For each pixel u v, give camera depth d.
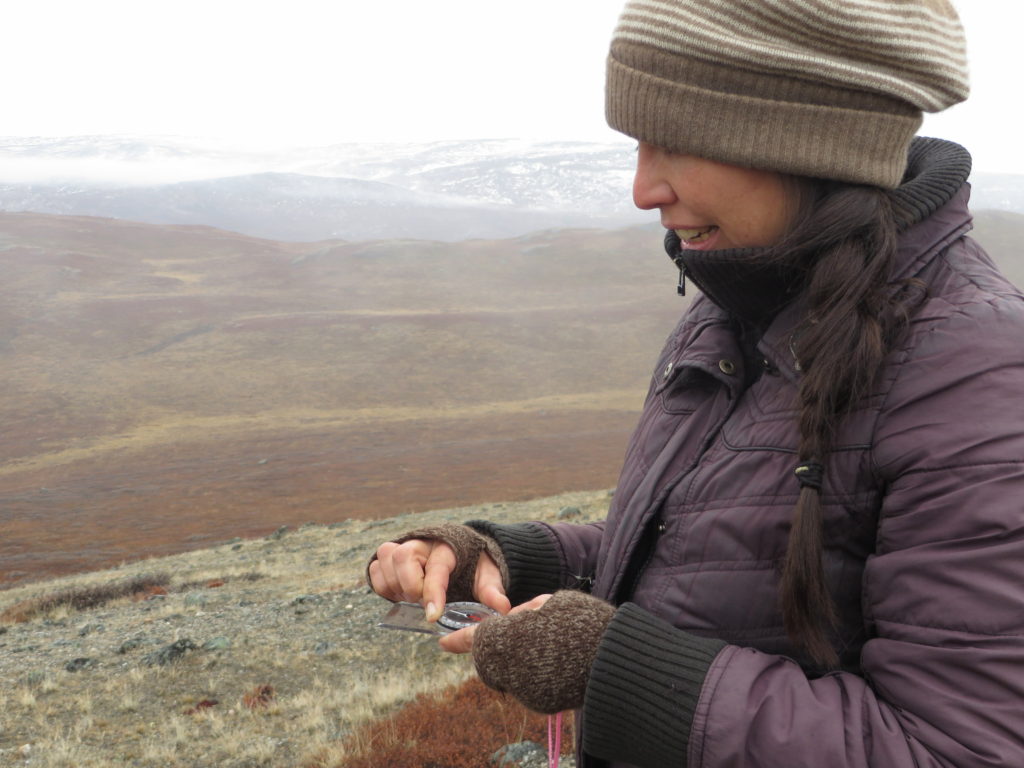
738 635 1.06
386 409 82.50
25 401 83.62
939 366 0.94
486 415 79.50
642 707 0.95
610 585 1.21
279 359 95.81
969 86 1.09
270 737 9.16
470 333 103.50
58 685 11.59
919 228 1.07
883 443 0.96
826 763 0.86
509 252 152.75
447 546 1.34
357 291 132.00
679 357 1.28
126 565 31.11
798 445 1.03
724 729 0.90
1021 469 0.87
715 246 1.16
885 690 0.90
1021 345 0.92
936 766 0.82
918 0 1.02
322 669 11.30
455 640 1.13
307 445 69.69
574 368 94.75
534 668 1.02
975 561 0.86
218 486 57.19
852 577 1.01
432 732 7.47
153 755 9.00
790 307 1.09
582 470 55.94
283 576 21.02
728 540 1.07
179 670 11.67
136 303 118.44
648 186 1.14
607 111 1.17
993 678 0.82
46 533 47.03
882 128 1.01
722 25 1.01
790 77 1.00
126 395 85.81
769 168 1.04
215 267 151.12
